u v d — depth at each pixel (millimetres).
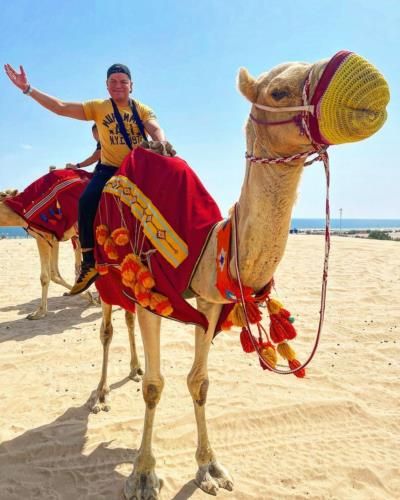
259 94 2568
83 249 4082
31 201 7492
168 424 4312
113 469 3725
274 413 4488
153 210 3256
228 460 3820
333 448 4000
